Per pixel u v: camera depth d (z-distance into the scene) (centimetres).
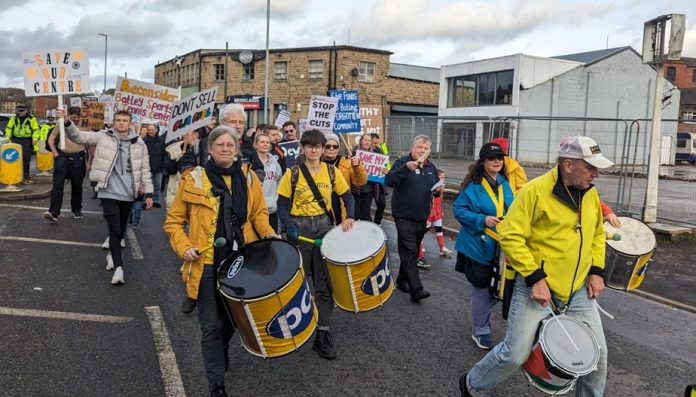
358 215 821
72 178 966
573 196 321
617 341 507
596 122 2286
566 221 320
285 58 3791
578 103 3428
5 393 363
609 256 454
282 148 825
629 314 587
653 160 999
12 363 407
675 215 1098
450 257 831
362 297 429
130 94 1093
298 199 482
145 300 564
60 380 385
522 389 399
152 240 847
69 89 799
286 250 360
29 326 477
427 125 1688
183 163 598
